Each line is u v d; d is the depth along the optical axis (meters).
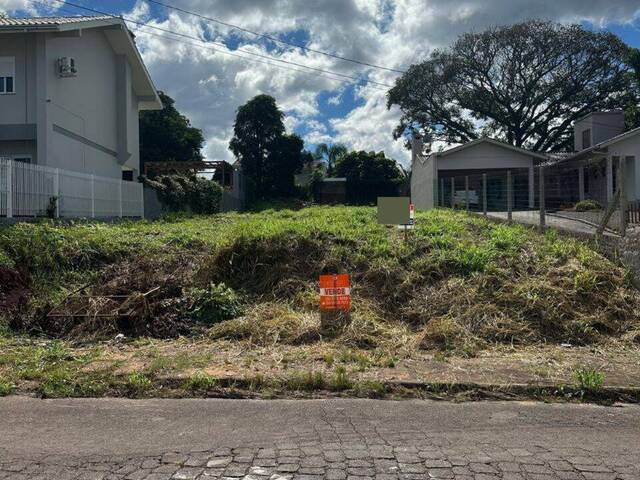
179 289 9.09
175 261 10.30
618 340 7.72
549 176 12.51
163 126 42.44
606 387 5.60
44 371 6.17
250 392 5.63
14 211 13.33
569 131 43.41
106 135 23.09
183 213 22.70
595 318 8.10
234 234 10.70
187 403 5.34
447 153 27.78
